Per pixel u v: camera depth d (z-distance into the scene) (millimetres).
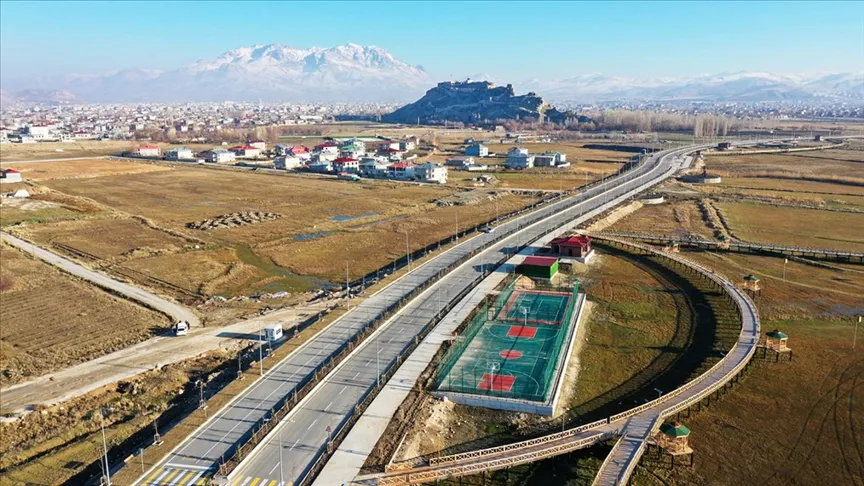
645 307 97938
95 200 192250
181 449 58188
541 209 177750
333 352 80062
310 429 61562
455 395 67938
